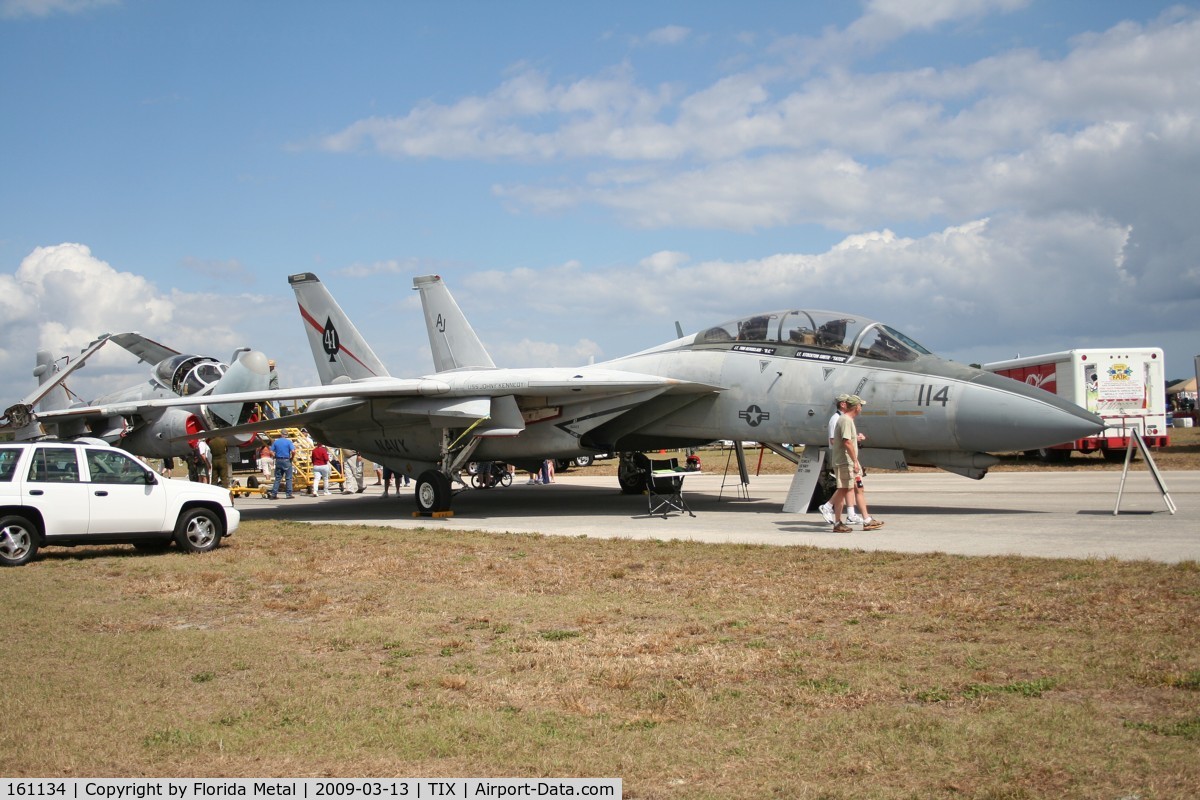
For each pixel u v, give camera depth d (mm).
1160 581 8102
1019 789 4016
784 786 4195
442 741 4910
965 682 5523
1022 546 10828
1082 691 5289
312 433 21656
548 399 17969
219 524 13102
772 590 8641
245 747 4906
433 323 23562
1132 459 31922
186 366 24969
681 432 17500
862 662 6066
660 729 4988
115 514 12117
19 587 10031
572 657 6469
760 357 16438
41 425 25859
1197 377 35688
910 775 4242
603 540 12781
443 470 18328
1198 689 5172
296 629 7723
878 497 19594
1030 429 13656
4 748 4934
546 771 4477
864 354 15359
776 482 27656
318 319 23016
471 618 7895
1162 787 3977
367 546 13023
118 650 7020
